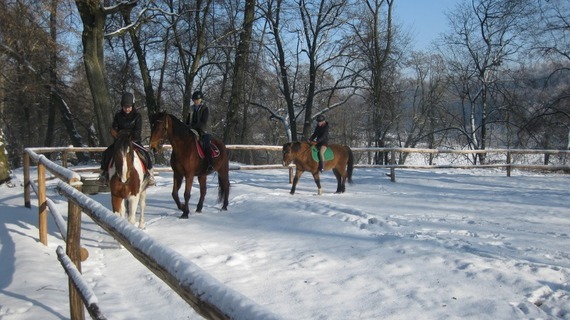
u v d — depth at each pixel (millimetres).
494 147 40156
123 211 7770
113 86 32562
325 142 13250
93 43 17234
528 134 31266
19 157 33688
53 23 17953
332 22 29547
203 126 9930
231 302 1448
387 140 38969
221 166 10492
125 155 7312
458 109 40312
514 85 32531
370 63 31172
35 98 26688
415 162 42031
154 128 9180
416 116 42719
